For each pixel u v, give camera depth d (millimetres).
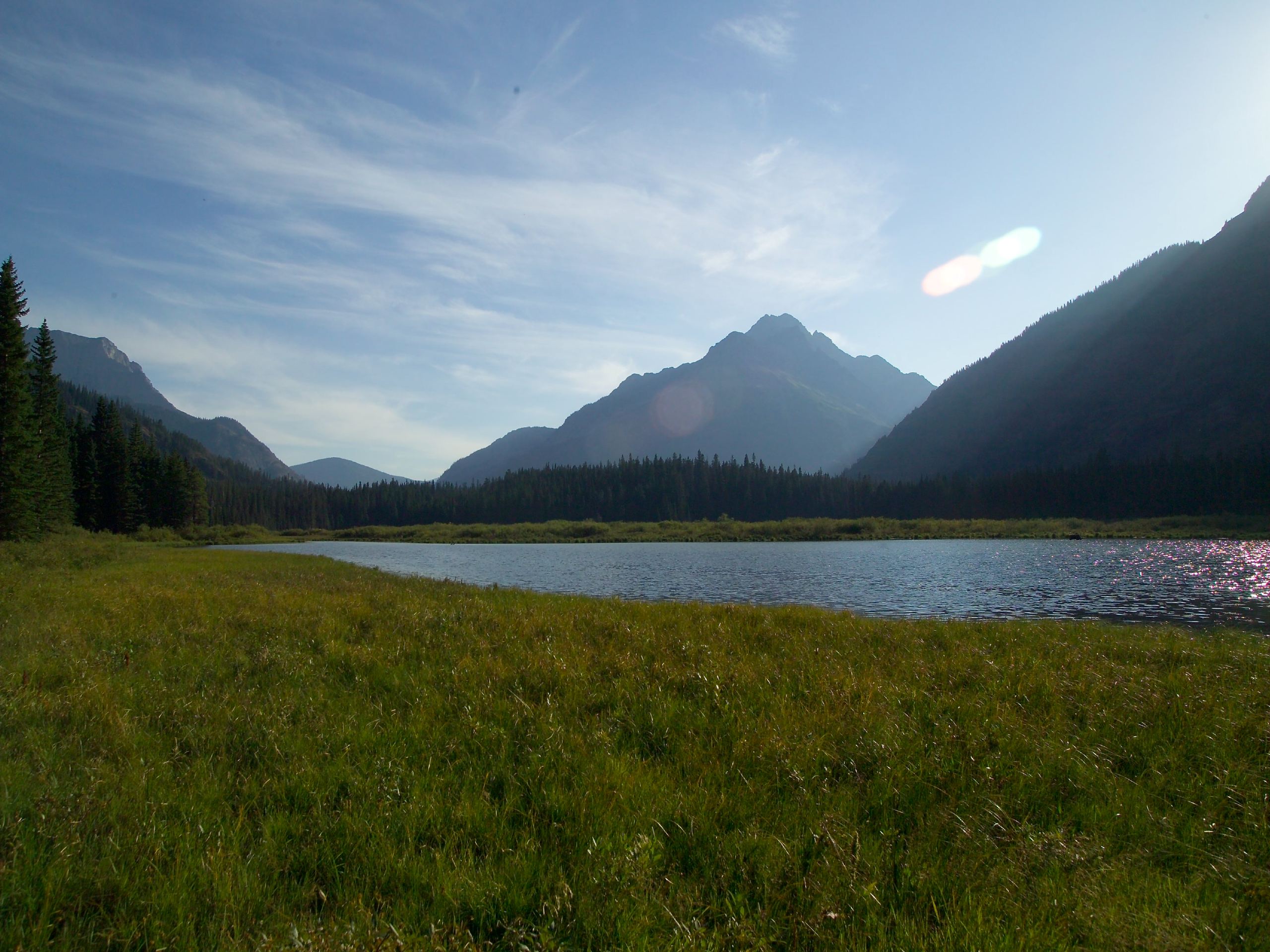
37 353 65125
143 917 3754
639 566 54281
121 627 12414
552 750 6254
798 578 41344
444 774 5805
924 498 162125
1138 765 6461
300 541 127750
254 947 3555
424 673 9133
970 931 3701
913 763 6145
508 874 4211
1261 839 4992
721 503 177750
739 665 9797
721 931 3736
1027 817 5273
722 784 5637
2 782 5301
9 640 10781
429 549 99500
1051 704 8281
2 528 46406
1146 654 11883
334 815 4996
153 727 6973
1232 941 3771
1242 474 120375
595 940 3688
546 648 10703
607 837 4621
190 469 125125
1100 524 111562
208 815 4934
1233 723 7344
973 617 23969
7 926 3594
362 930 3617
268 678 9023
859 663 10539
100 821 4785
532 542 124750
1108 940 3719
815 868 4379
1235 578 38938
